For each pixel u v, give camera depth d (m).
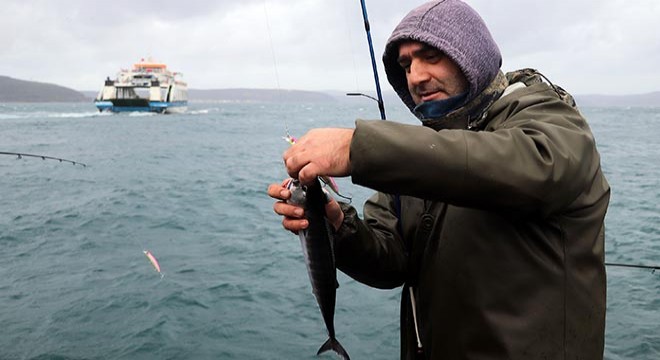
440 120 1.88
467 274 1.74
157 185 17.89
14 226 11.30
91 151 29.55
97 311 6.54
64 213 12.76
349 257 2.17
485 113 1.82
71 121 62.03
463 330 1.77
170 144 35.12
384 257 2.19
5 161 24.70
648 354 5.29
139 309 6.57
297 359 5.38
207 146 34.22
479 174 1.39
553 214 1.63
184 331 5.99
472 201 1.44
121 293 7.14
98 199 14.93
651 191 15.98
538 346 1.64
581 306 1.66
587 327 1.69
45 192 16.30
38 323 6.18
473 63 1.75
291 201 2.07
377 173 1.42
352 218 2.15
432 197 1.45
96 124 56.59
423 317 2.00
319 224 2.08
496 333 1.68
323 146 1.51
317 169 1.49
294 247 9.45
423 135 1.44
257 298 6.94
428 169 1.40
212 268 8.22
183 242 9.89
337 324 6.13
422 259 2.00
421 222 2.01
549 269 1.64
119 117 75.25
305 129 54.59
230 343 5.71
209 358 5.40
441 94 1.87
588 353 1.70
